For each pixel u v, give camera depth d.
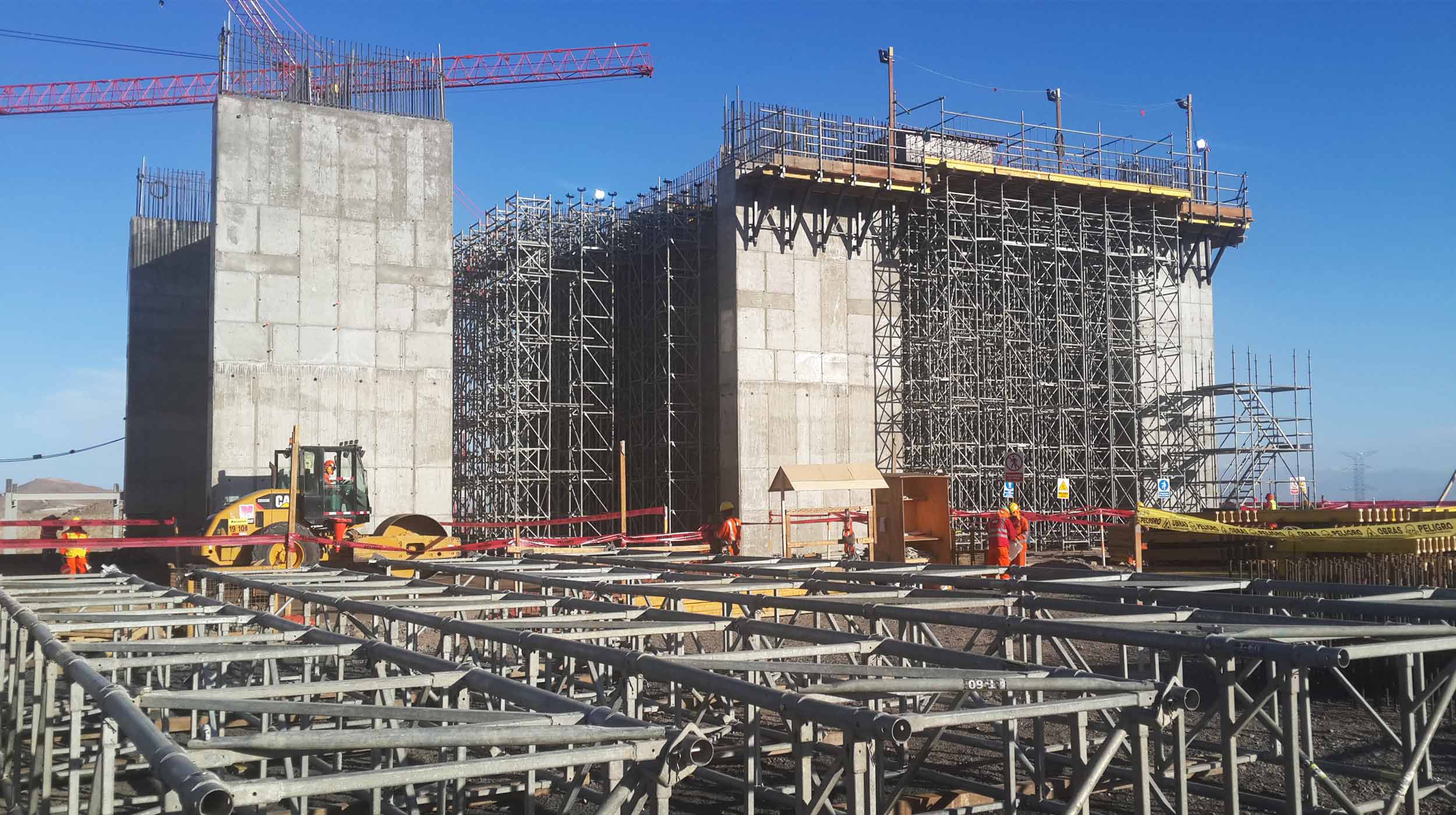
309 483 29.75
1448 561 18.27
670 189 45.34
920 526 32.94
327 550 27.84
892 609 10.30
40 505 44.38
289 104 34.03
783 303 40.25
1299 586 12.66
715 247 42.97
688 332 43.00
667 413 41.94
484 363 44.97
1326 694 15.13
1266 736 12.63
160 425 43.03
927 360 43.31
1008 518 22.41
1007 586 13.79
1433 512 24.95
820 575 15.84
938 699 11.77
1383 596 11.88
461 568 16.34
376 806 8.20
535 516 45.44
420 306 35.19
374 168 34.94
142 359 43.03
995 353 44.12
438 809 8.19
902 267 43.38
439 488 34.97
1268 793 10.24
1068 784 10.23
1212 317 48.50
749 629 9.56
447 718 5.62
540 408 42.50
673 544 32.78
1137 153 47.31
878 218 42.88
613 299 44.97
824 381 40.72
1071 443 45.34
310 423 33.59
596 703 11.00
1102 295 45.69
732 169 40.00
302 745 4.86
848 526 30.67
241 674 12.52
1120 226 46.88
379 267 34.78
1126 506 45.53
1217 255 48.50
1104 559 29.53
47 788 7.89
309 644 8.51
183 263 44.06
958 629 21.55
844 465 32.50
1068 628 8.96
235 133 33.34
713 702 11.84
